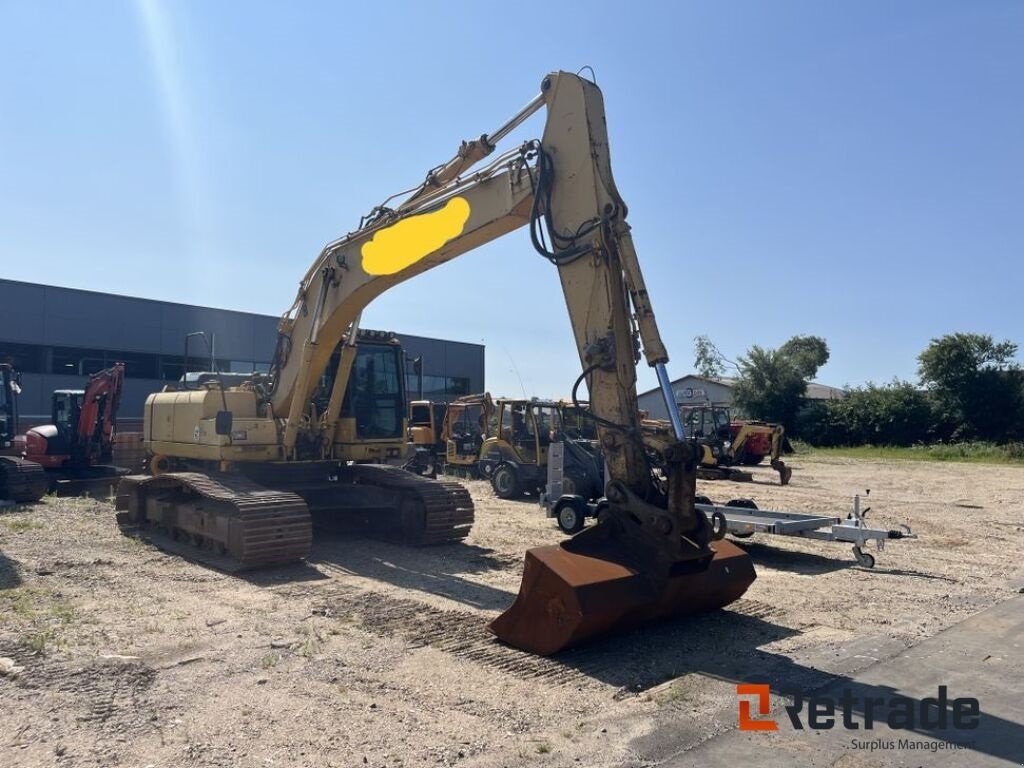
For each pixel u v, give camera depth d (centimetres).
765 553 1114
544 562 619
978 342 4631
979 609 789
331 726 474
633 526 641
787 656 622
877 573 977
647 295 649
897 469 3053
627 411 662
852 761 434
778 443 2325
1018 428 4500
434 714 495
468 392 4469
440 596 807
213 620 700
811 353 5647
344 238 1003
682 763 428
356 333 1102
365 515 1173
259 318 3566
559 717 492
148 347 3234
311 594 807
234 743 449
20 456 1673
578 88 698
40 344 2956
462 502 1105
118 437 1941
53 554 986
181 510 1053
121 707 501
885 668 595
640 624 656
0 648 614
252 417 1140
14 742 449
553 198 707
